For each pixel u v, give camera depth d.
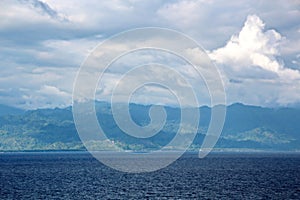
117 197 84.56
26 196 87.69
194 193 91.62
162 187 103.38
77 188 101.69
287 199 83.94
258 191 96.69
